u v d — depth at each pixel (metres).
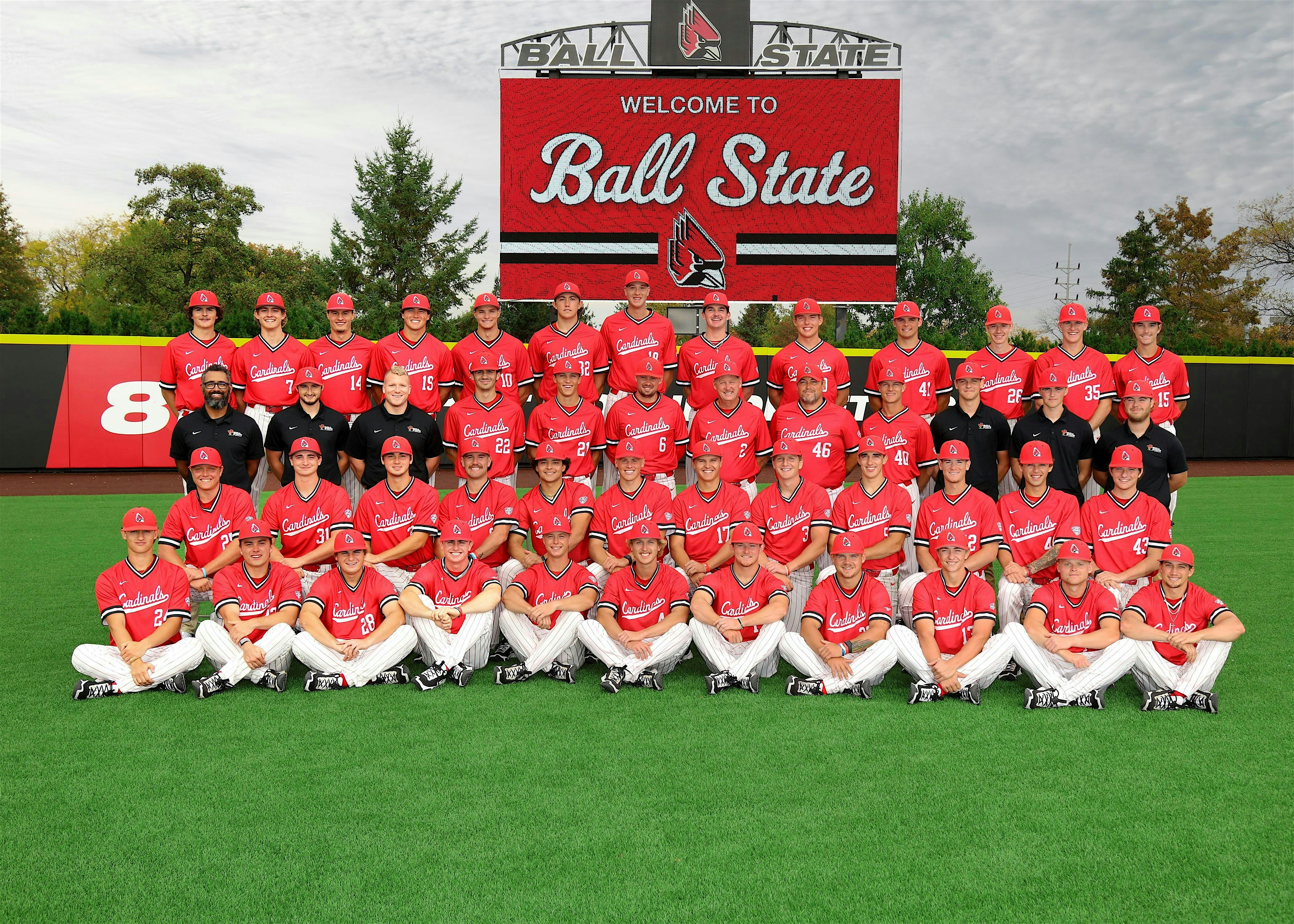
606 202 15.44
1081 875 3.27
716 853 3.42
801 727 4.78
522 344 8.27
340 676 5.41
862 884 3.20
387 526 6.41
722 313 7.86
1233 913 3.04
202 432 6.89
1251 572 8.59
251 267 43.78
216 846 3.47
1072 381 7.82
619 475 6.73
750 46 15.26
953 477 6.16
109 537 10.06
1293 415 19.02
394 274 39.88
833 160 15.40
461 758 4.33
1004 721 4.88
